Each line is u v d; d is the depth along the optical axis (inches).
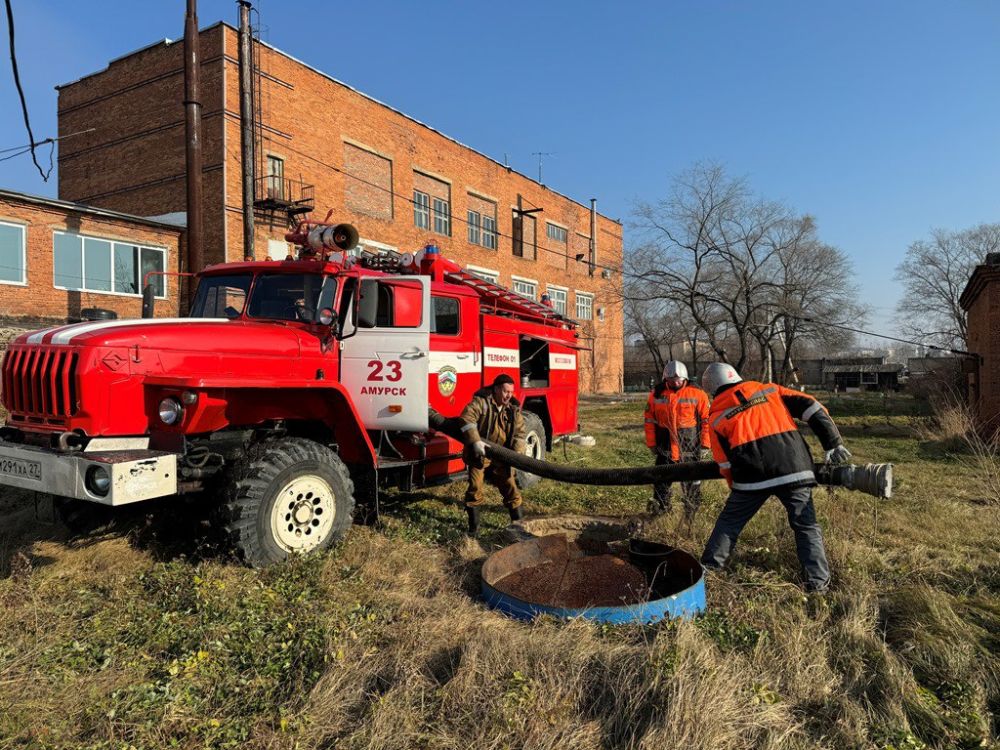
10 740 102.5
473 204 1165.7
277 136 781.9
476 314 280.2
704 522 222.4
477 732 103.5
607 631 138.3
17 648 131.6
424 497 280.5
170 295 724.7
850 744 103.2
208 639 134.1
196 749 100.8
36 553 191.0
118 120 808.3
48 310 625.6
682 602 148.3
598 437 540.7
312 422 222.4
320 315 214.2
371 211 927.0
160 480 162.2
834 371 1895.9
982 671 125.8
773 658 128.0
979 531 221.1
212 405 175.8
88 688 117.1
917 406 815.1
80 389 162.4
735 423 172.1
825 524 217.0
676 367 235.8
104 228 666.2
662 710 105.9
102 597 162.7
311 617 144.9
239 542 175.0
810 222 1366.9
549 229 1407.5
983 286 479.2
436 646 132.1
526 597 165.2
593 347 1568.7
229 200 731.4
